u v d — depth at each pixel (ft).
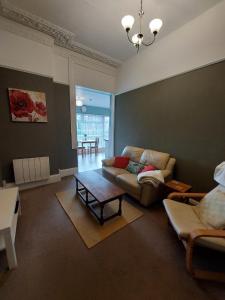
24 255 4.79
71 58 11.07
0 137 8.54
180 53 8.34
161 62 9.46
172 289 3.91
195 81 7.76
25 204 7.85
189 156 8.32
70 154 12.34
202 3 6.70
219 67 6.81
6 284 3.92
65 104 11.41
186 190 7.23
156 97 10.02
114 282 4.06
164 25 8.09
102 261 4.67
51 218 6.70
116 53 11.40
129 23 5.30
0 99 8.28
